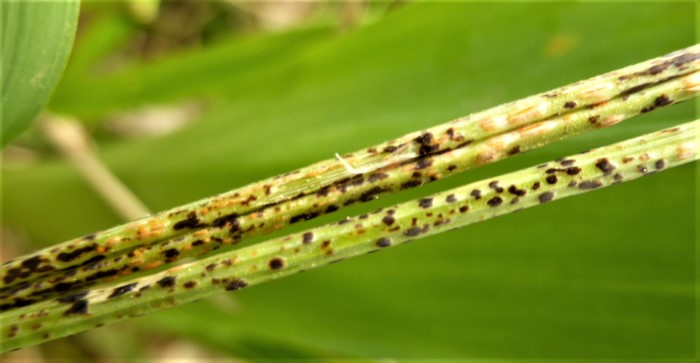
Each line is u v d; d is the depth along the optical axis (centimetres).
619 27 12
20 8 11
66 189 18
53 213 18
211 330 18
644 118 12
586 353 13
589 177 10
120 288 10
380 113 13
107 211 17
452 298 13
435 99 13
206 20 24
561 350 13
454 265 13
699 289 12
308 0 25
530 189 10
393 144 10
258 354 18
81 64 18
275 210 10
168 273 10
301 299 14
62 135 18
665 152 10
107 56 24
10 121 11
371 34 14
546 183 10
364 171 10
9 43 11
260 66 18
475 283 13
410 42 14
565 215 12
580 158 10
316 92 14
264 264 10
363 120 14
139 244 10
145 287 10
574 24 13
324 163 10
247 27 24
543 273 13
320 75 15
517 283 13
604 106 10
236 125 15
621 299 13
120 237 10
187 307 17
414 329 14
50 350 22
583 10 12
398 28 14
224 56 17
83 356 22
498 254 13
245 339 18
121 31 19
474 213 10
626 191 12
